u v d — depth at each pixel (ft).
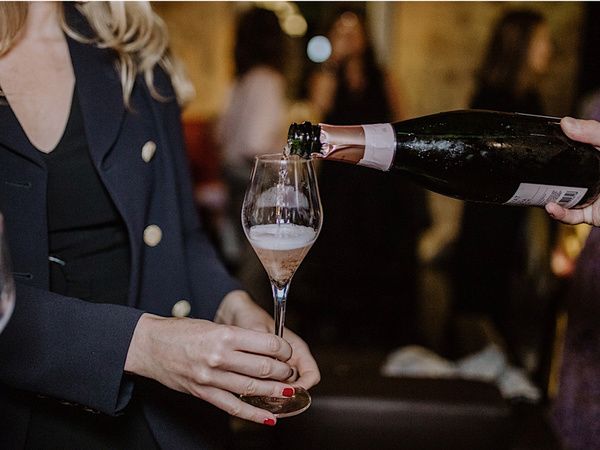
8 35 3.34
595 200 3.36
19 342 2.96
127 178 3.54
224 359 2.62
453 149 3.29
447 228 17.17
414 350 6.99
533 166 3.28
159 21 3.90
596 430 4.75
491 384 5.13
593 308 4.67
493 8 16.72
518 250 12.62
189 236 4.15
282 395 2.74
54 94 3.49
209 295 3.89
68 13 3.64
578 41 16.25
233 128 12.47
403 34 17.11
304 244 2.89
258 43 12.14
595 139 3.05
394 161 3.22
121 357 2.90
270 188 2.93
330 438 4.98
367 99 11.15
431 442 4.93
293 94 17.30
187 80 4.20
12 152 3.29
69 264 3.51
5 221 3.30
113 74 3.66
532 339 10.81
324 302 12.88
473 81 17.13
